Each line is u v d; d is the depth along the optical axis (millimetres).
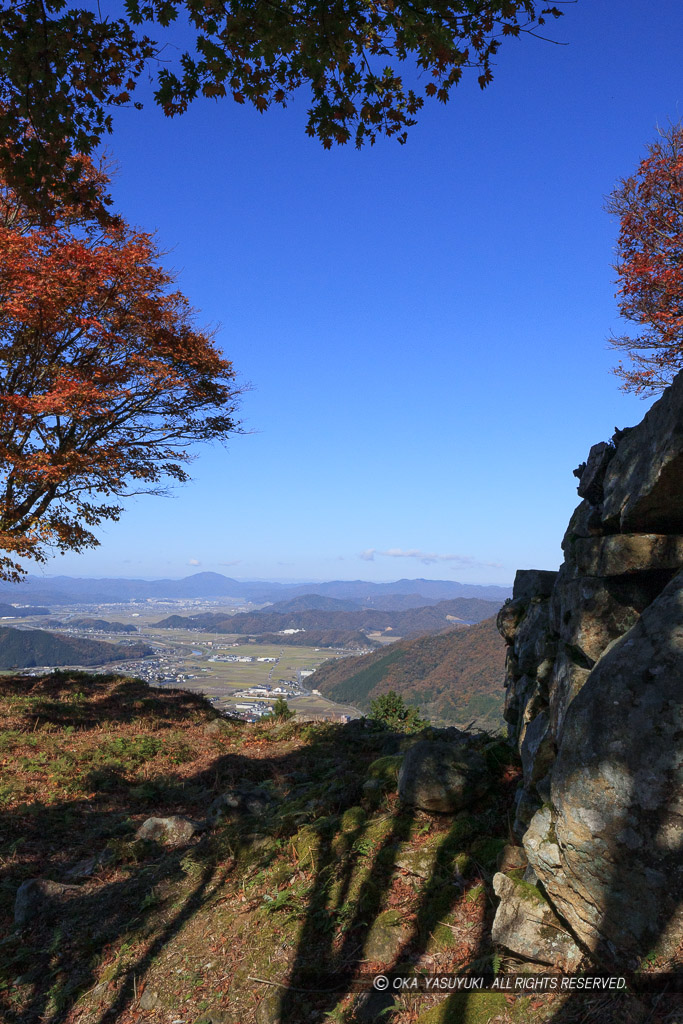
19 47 4648
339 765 9766
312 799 7312
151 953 4926
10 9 4504
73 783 9609
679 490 3910
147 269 16438
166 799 9227
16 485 16250
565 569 5289
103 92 4973
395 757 7352
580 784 3080
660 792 2834
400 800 5934
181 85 4957
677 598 3215
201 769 10609
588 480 5355
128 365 17500
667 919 2801
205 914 5242
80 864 6906
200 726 14336
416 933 4203
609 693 3135
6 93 5004
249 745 12523
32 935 5547
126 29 4664
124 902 5852
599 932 3086
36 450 16594
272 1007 3844
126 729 13414
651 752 2898
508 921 3602
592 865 3020
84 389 15773
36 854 7188
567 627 4656
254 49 4777
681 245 19250
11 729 12500
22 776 9789
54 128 5082
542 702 5051
